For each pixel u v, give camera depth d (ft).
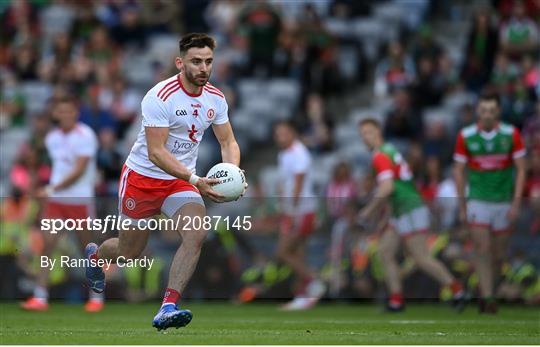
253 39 228.43
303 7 238.27
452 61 228.84
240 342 90.33
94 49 232.94
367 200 168.45
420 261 152.76
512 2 221.87
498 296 159.02
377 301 167.94
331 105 229.86
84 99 224.53
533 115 194.59
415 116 206.08
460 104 209.97
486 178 145.28
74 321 127.24
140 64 240.94
